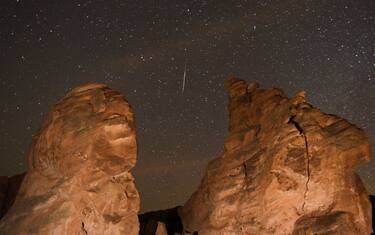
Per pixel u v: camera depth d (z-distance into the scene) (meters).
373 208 23.53
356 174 20.25
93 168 17.22
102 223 17.03
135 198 17.80
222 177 20.75
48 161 17.61
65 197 16.86
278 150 19.80
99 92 18.25
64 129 17.58
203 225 20.92
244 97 22.56
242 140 21.23
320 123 20.28
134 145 17.84
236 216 19.83
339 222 18.86
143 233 21.08
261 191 19.61
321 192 19.31
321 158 19.55
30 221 16.61
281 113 20.61
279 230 19.22
